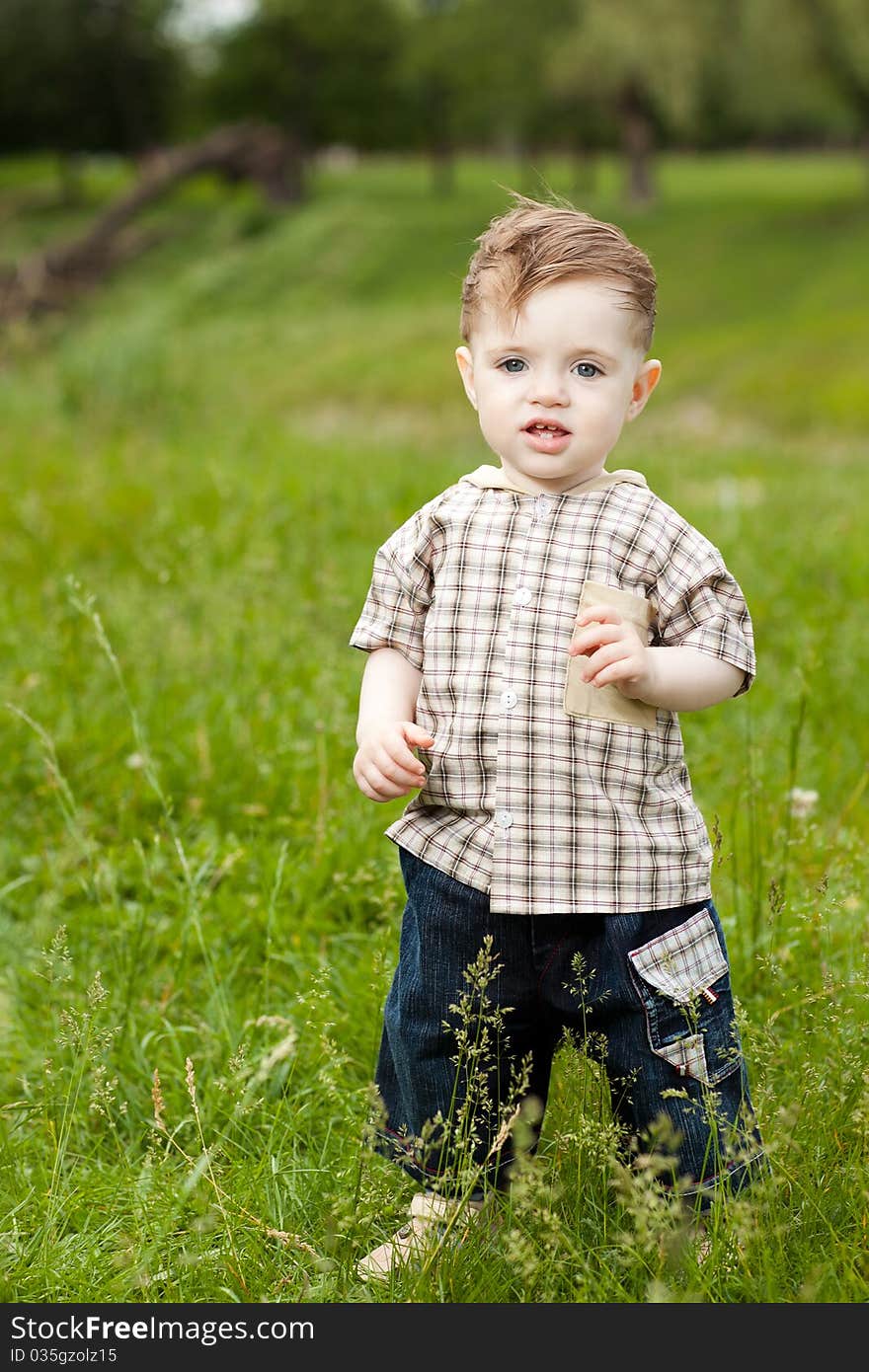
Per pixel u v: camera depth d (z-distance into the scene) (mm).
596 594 2148
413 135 51062
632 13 33562
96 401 11867
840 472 11914
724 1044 2178
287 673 4602
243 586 5254
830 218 37500
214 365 22250
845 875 3170
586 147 51219
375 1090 2223
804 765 4117
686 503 8383
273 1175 2340
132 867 3582
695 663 2146
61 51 54438
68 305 37312
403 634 2285
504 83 47344
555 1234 2037
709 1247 2105
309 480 8141
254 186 49688
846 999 2650
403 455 10922
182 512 7102
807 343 23500
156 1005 2979
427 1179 2209
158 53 55844
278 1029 2822
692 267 33562
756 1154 2107
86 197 57125
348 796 3783
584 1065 2293
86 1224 2285
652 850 2115
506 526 2213
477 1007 2174
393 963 2893
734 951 2969
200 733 3977
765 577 6359
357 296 36438
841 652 5219
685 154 68938
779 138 74438
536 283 2131
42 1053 2783
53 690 4508
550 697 2127
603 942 2113
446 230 41375
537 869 2096
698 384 21797
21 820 3871
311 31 48219
